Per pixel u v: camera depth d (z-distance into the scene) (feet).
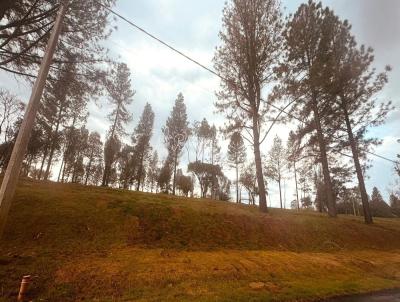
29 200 39.47
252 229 49.32
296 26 74.90
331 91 72.13
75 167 142.72
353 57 73.05
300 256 40.91
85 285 23.20
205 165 149.48
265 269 32.71
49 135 95.76
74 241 32.71
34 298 20.59
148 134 144.05
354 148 78.64
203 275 28.25
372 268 41.52
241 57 64.64
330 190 73.92
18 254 27.04
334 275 34.83
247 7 65.92
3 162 80.07
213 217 49.62
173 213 47.19
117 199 48.57
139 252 32.81
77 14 38.50
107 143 118.93
